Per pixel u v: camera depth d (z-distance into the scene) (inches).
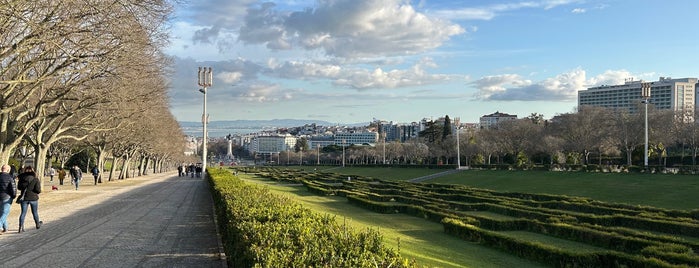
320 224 425.1
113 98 1266.0
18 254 540.1
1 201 691.4
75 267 477.7
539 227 885.2
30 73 1152.8
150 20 974.4
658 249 609.3
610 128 2844.5
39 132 1488.7
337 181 2992.1
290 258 291.4
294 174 3789.4
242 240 359.3
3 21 707.4
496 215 1211.2
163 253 552.1
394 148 5767.7
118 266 483.8
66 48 834.2
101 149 2284.7
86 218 885.8
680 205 1440.7
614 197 1707.7
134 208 1082.7
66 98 1202.0
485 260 631.2
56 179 2834.6
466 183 2736.2
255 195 697.0
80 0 732.0
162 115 2455.7
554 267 598.2
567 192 1961.1
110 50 888.3
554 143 3161.9
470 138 4448.8
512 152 3811.5
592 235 759.1
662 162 3233.3
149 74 1347.2
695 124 2650.1
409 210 1186.6
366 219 1087.0
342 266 271.6
